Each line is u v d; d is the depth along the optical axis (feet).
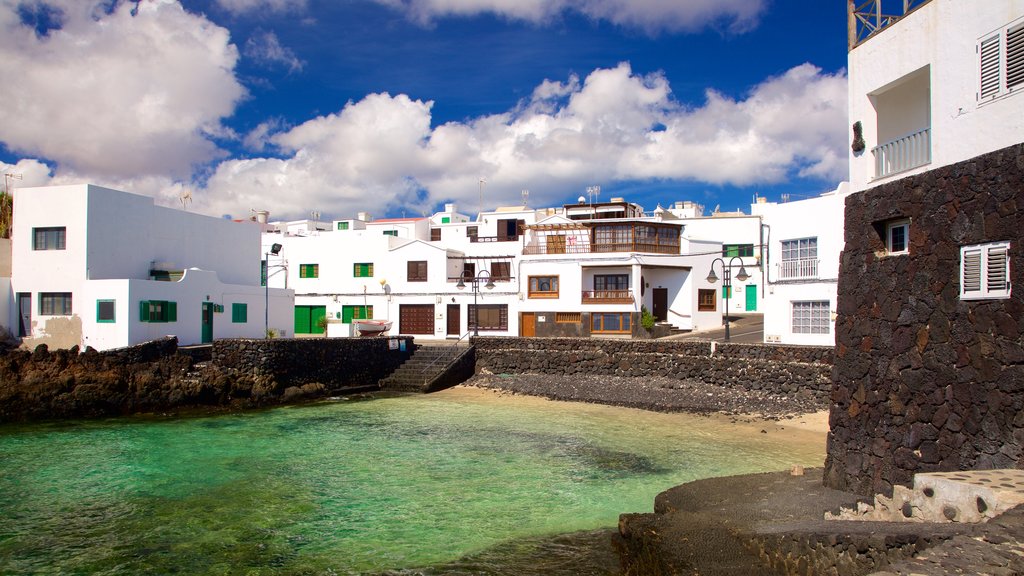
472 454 68.69
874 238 41.06
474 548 42.73
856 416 42.01
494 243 170.40
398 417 92.32
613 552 41.91
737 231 191.52
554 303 151.94
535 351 129.08
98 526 46.75
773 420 85.76
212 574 38.83
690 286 151.64
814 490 44.06
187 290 113.39
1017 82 32.68
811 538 29.09
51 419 89.25
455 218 245.65
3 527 46.50
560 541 43.86
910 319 37.42
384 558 41.16
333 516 48.85
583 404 102.63
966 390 33.37
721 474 60.13
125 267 113.91
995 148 33.60
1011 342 30.89
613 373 119.96
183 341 112.47
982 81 34.63
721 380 105.40
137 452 69.87
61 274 106.22
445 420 89.61
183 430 82.84
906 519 29.55
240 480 58.59
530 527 46.50
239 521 47.83
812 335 106.11
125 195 113.91
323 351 115.34
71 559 41.01
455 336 162.09
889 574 18.31
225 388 100.63
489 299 158.20
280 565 40.14
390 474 60.59
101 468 62.80
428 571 39.24
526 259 155.12
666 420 88.38
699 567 32.81
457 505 51.42
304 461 65.72
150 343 99.71
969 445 33.04
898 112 44.09
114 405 93.04
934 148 37.68
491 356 132.46
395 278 168.55
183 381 97.86
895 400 38.34
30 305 107.76
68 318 105.09
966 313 33.58
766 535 32.94
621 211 182.91
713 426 83.61
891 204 39.47
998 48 33.68
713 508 42.27
